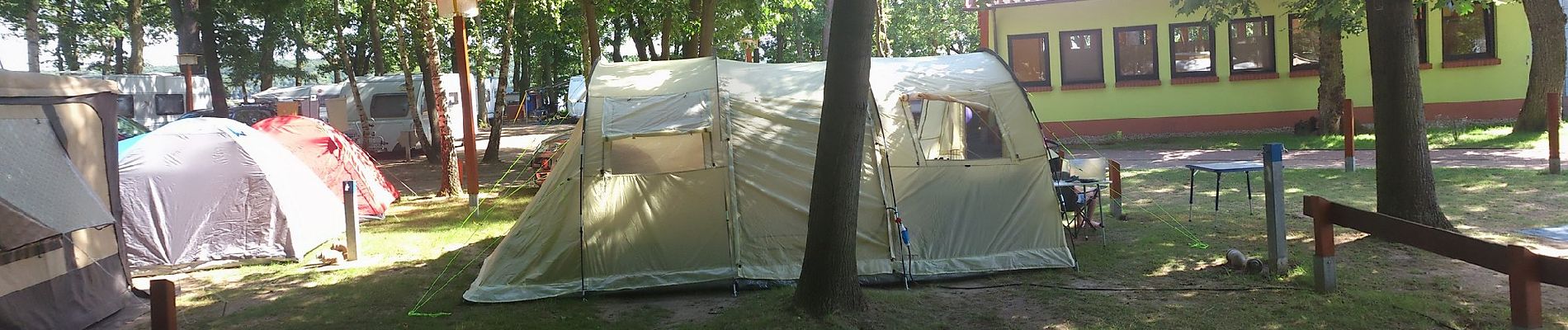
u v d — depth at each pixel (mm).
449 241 9109
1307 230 7922
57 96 5816
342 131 21047
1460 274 6074
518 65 47312
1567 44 17703
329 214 9492
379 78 22219
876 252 6703
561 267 6480
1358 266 6387
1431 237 4840
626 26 25391
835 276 5520
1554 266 4230
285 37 30906
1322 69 17578
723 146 6699
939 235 6844
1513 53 18422
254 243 8086
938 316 5629
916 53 41938
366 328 5723
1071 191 8109
